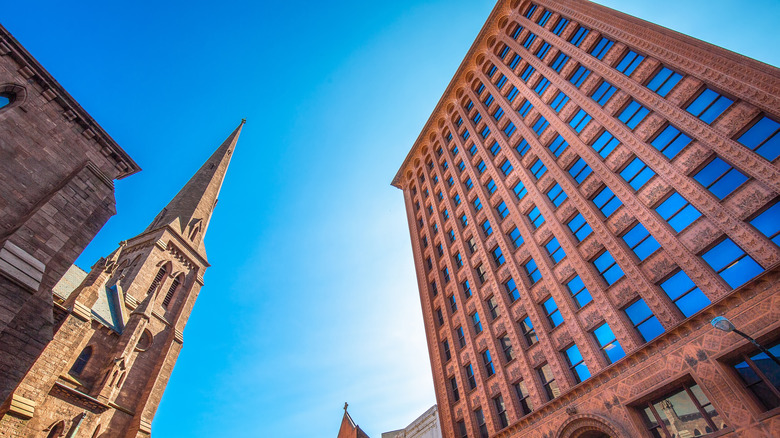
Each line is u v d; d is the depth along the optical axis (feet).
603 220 72.13
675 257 58.54
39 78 54.19
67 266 49.75
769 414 42.27
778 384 43.60
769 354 36.42
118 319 107.24
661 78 71.97
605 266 69.62
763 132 54.95
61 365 77.71
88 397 83.25
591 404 60.70
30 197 49.62
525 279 85.10
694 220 58.44
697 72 64.80
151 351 115.24
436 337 108.58
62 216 49.39
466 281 106.73
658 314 57.82
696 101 64.80
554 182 86.74
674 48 70.28
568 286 75.25
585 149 80.48
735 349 46.96
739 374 47.14
